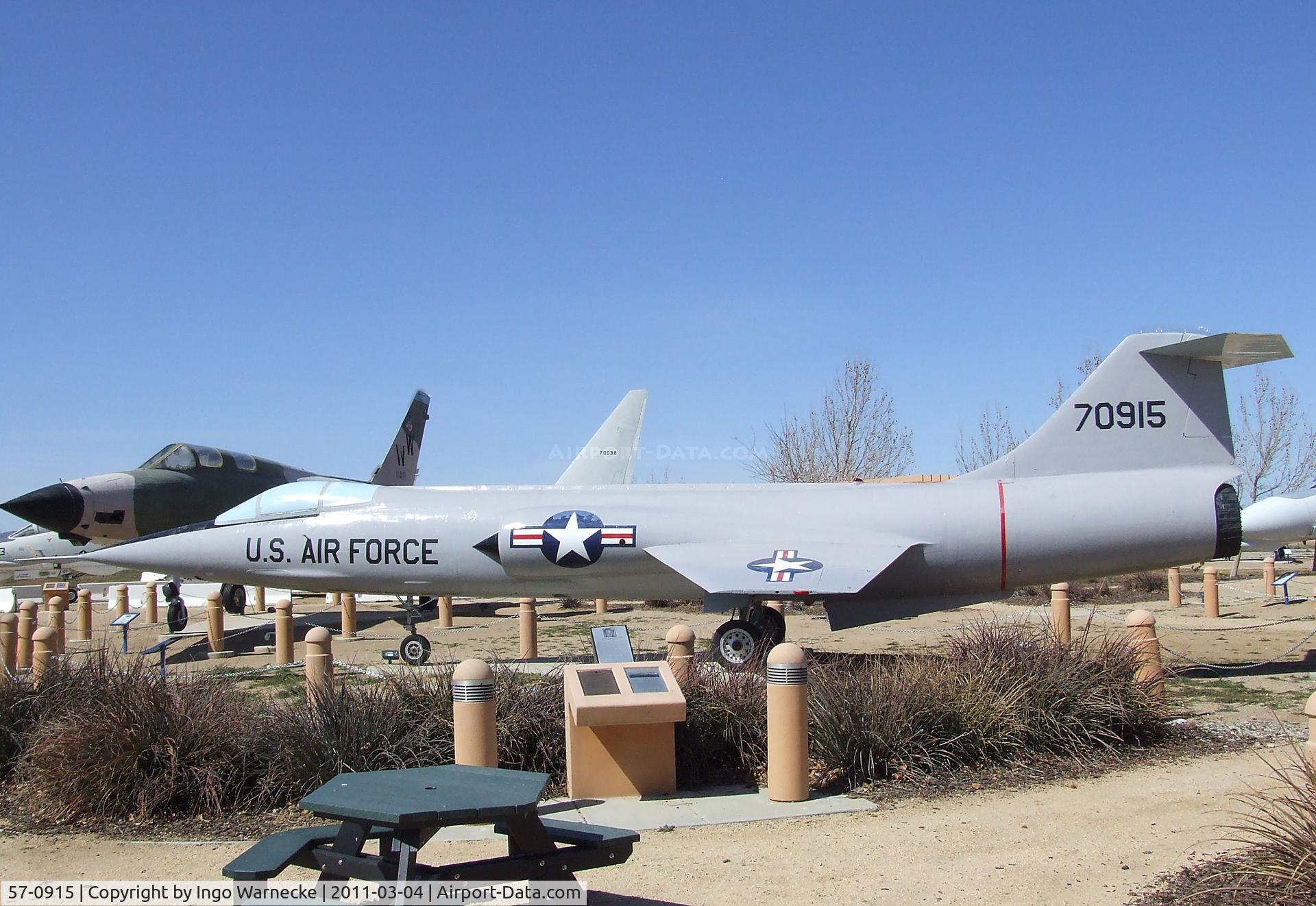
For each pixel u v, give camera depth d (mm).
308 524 14977
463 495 14977
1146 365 13234
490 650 16031
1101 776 7754
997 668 8844
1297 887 4598
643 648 16031
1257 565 39750
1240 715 9867
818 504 13617
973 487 13320
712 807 7234
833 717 7895
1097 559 13023
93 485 17828
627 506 14000
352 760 7539
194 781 7359
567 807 7281
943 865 5828
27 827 7145
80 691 9016
